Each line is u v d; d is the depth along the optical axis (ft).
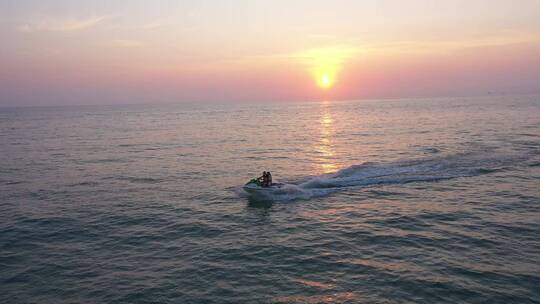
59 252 52.49
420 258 48.03
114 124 341.00
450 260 47.14
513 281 41.45
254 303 38.47
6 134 248.52
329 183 87.45
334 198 77.15
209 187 89.10
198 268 46.80
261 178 83.76
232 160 126.82
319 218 65.36
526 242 52.03
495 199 72.69
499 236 54.49
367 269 45.37
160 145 172.96
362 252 50.52
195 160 127.95
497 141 145.79
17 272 46.52
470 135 170.91
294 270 45.70
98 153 148.05
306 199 77.00
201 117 456.45
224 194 82.69
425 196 76.33
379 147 145.89
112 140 197.47
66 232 60.29
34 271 46.75
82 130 273.13
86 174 105.91
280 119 389.19
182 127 289.12
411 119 310.45
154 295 40.55
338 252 50.75
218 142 182.50
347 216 65.92
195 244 54.85
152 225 63.21
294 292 40.45
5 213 70.08
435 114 363.35
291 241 55.16
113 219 66.39
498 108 421.18
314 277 43.78
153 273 45.70
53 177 102.32
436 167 100.78
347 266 46.37
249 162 122.01
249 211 70.28
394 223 61.62
